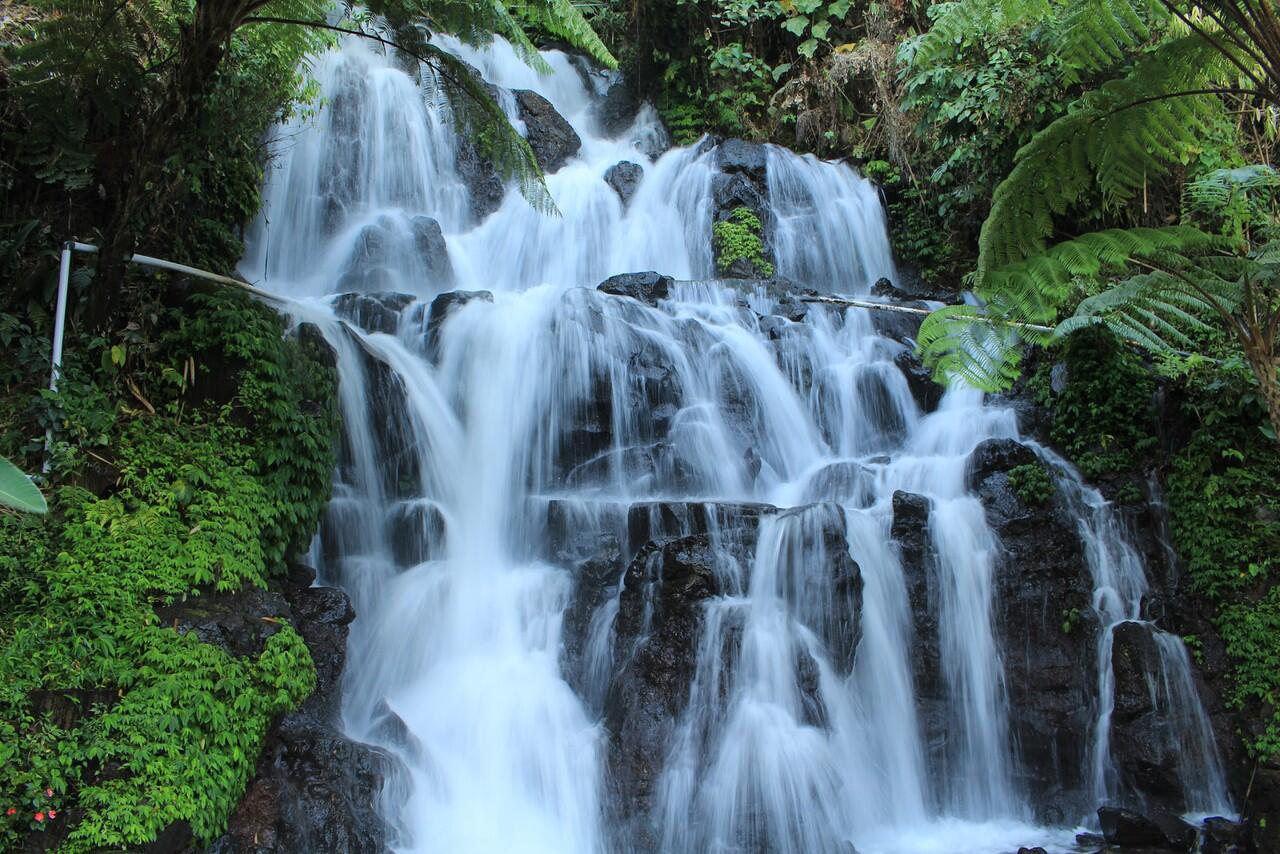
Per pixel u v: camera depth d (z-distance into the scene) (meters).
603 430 8.21
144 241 7.21
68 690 4.83
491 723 6.44
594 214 11.84
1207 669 7.18
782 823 6.07
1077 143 6.68
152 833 4.66
